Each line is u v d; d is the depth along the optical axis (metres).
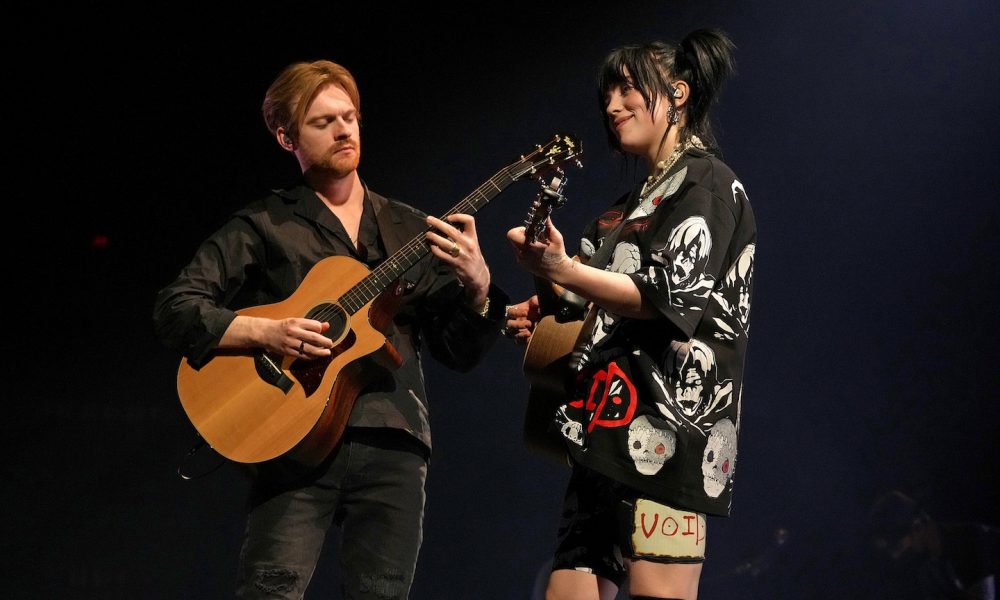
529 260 3.69
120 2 13.24
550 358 4.39
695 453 3.92
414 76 14.35
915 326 14.54
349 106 4.97
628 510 3.97
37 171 13.80
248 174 14.16
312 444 4.60
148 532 14.11
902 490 14.49
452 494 15.17
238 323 4.67
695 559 3.94
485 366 15.38
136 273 14.33
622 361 4.02
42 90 13.44
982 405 14.31
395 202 5.21
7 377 14.16
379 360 4.74
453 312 5.01
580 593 4.18
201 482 14.33
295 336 4.58
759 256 14.83
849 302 14.74
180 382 4.79
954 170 13.95
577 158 4.89
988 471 14.27
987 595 9.63
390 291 4.85
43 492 14.05
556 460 4.46
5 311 14.14
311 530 4.70
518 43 14.21
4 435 14.06
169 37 13.55
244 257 4.93
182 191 14.17
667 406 3.92
